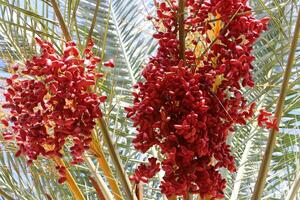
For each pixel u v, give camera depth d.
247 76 2.89
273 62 4.34
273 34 4.57
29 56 3.60
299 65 4.30
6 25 3.83
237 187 4.82
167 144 2.71
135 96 2.84
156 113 2.74
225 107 2.85
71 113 2.71
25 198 3.78
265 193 4.85
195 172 2.75
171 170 2.71
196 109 2.70
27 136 2.78
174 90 2.73
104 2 5.63
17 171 3.82
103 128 3.25
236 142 5.17
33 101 2.71
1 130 3.46
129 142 4.54
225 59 2.87
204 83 2.83
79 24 5.25
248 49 2.99
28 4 3.65
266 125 3.15
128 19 5.55
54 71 2.69
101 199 3.37
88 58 2.94
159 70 2.80
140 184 3.38
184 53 2.95
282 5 3.72
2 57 3.61
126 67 5.27
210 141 2.76
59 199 4.13
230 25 2.94
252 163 5.00
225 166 2.82
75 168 4.39
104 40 3.35
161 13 3.05
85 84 2.71
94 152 3.32
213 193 2.79
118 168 3.28
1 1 3.26
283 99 3.35
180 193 2.76
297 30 3.35
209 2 3.04
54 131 2.73
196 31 3.22
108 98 4.32
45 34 3.26
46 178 3.88
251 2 4.32
